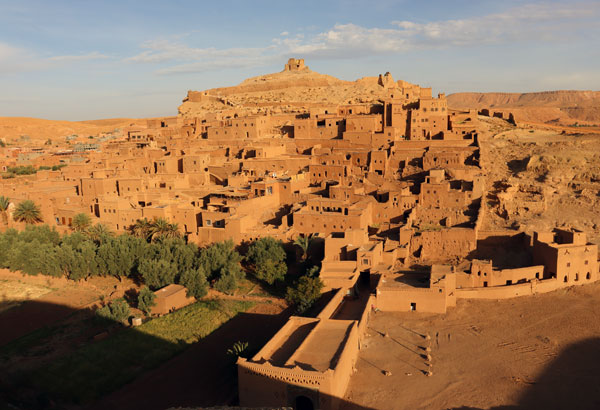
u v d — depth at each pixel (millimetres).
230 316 57844
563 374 41094
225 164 99438
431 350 45219
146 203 86000
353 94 149250
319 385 35719
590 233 67188
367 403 37750
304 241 66750
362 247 61875
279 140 106125
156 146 126438
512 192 77562
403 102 105438
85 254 70250
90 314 61312
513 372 41500
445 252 65125
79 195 93438
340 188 78000
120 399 43625
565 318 50031
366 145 97062
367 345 46469
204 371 47062
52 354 51594
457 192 73625
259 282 66750
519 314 51406
